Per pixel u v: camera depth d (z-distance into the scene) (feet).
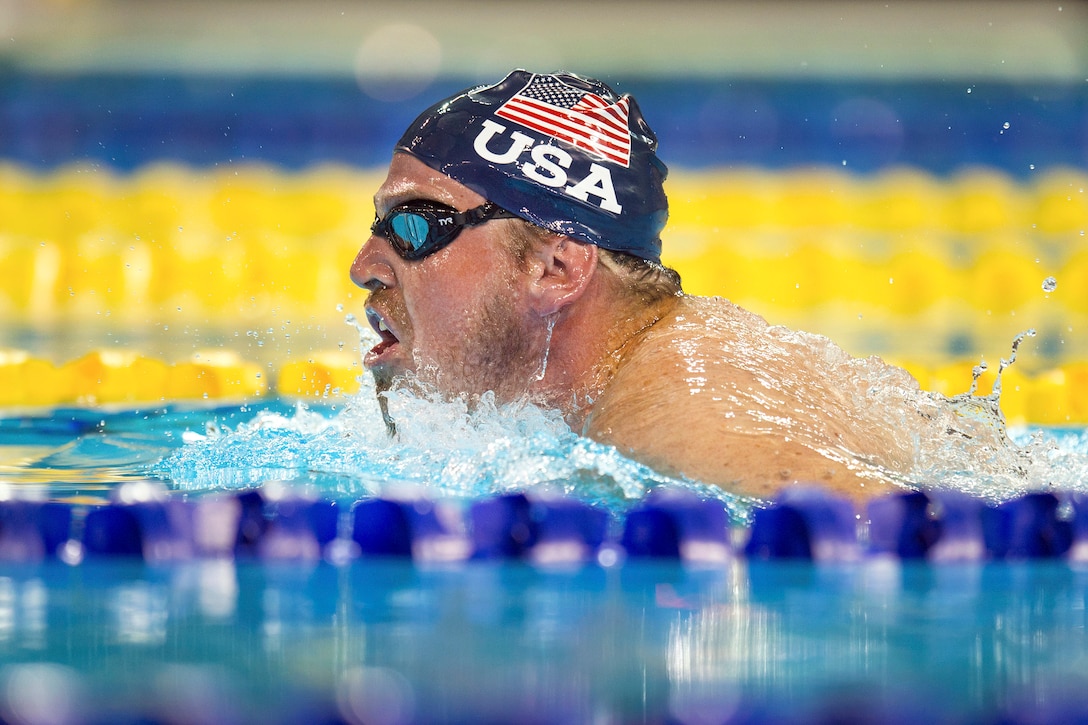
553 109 25.85
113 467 29.84
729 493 20.71
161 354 54.13
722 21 123.95
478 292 24.31
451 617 15.44
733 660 13.25
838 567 19.56
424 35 121.60
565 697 11.74
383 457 26.63
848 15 122.52
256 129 101.14
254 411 43.19
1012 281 69.97
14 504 20.80
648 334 24.75
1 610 15.88
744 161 94.84
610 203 25.04
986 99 105.70
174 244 74.74
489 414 24.91
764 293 69.62
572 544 20.38
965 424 26.96
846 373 25.98
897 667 13.02
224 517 20.62
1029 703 11.74
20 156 93.97
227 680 12.12
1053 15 119.75
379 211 25.61
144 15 120.88
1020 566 19.90
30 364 48.39
